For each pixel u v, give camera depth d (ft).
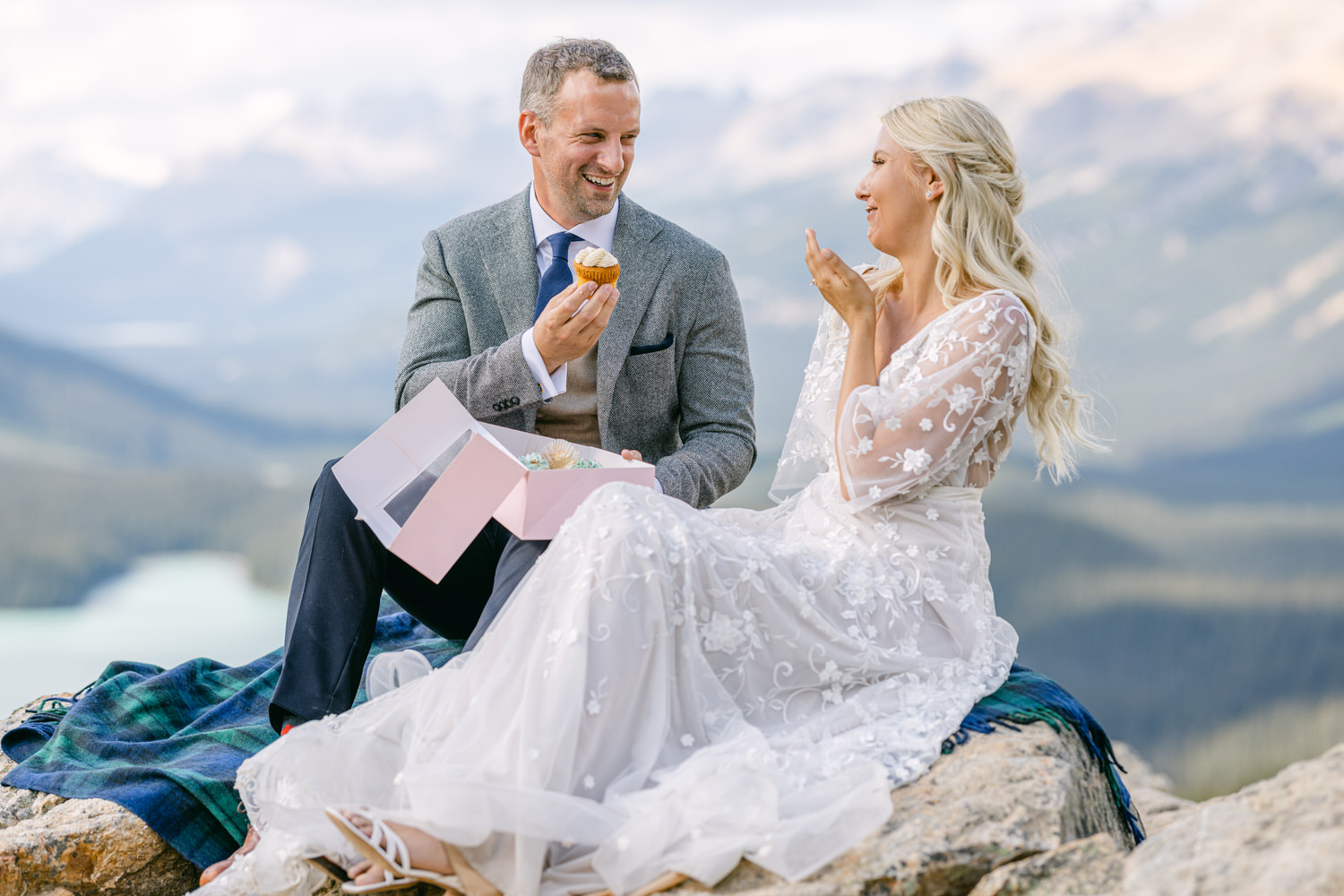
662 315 11.60
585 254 10.12
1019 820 7.24
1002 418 9.16
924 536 9.09
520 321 11.50
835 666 8.42
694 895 6.96
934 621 8.98
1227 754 286.05
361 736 8.07
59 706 11.60
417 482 9.82
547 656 7.56
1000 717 8.48
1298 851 6.23
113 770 9.59
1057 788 7.55
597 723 7.51
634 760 7.70
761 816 7.19
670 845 7.19
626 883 7.10
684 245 11.82
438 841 7.28
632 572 7.70
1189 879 6.44
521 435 9.80
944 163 9.39
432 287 11.83
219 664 12.14
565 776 7.33
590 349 11.44
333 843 7.60
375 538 9.64
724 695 8.11
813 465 10.30
